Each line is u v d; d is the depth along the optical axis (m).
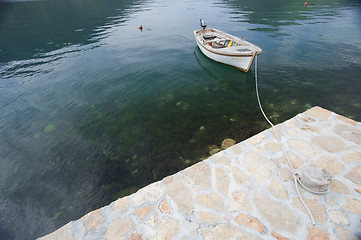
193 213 3.28
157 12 35.84
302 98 9.77
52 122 9.30
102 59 16.23
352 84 10.50
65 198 5.94
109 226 3.21
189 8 38.41
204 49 14.85
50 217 5.47
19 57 17.25
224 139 7.48
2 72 14.53
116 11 37.34
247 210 3.26
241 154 4.36
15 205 5.84
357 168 3.79
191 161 6.68
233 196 3.50
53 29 25.73
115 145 7.70
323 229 2.91
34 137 8.43
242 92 10.84
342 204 3.21
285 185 3.62
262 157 4.23
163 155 7.03
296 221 3.05
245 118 8.66
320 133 4.72
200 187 3.70
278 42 17.55
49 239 3.11
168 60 15.65
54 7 42.44
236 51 12.17
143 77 13.15
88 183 6.33
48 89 12.19
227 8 35.94
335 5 32.53
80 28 25.94
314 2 36.22
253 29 22.14
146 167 6.66
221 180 3.80
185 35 22.23
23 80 13.32
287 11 30.05
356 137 4.50
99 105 10.42
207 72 13.50
